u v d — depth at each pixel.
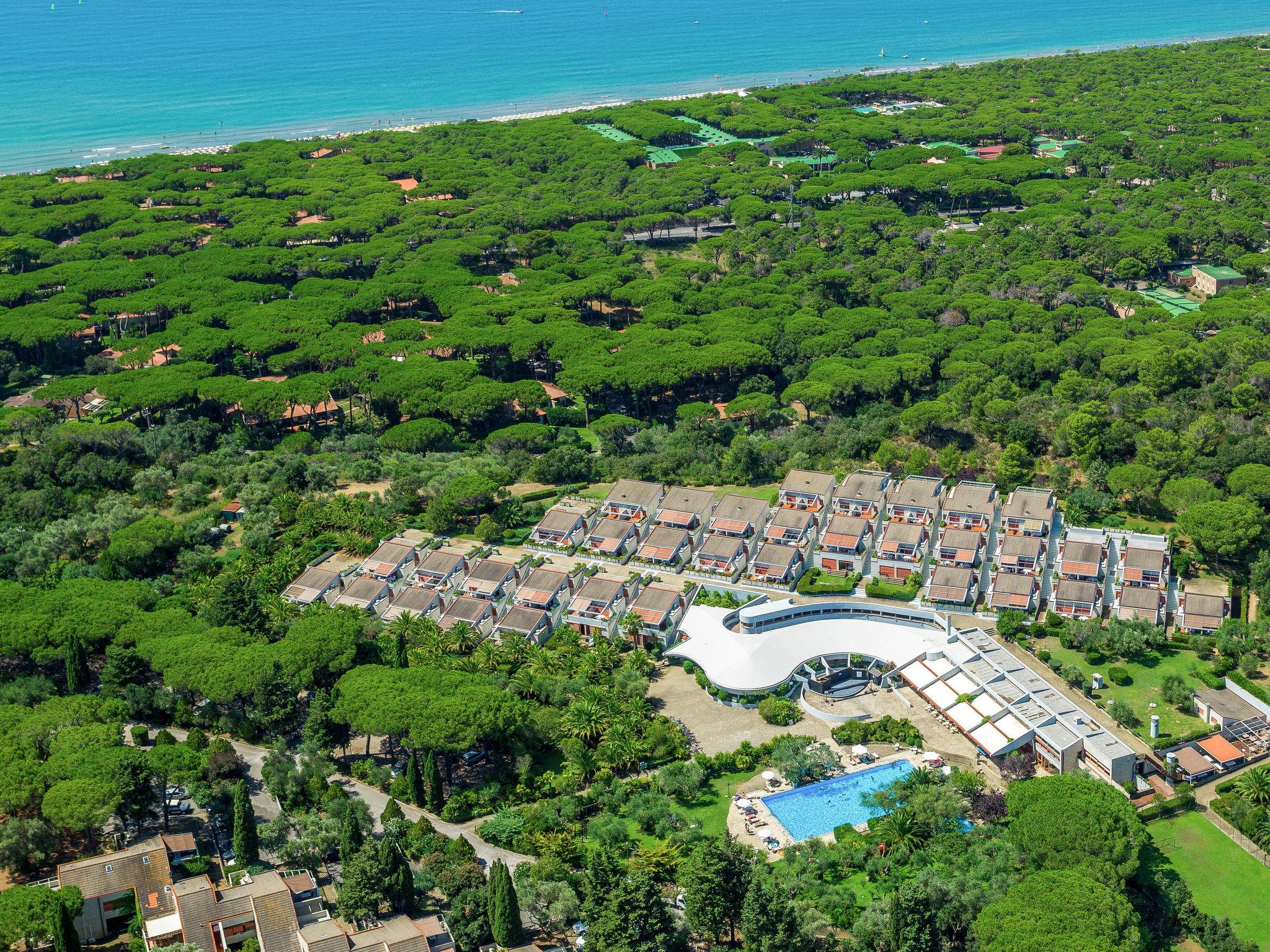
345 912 161.12
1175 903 165.00
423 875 170.38
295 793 188.88
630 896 157.00
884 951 158.38
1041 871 162.62
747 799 191.75
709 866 160.88
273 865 174.62
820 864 175.50
